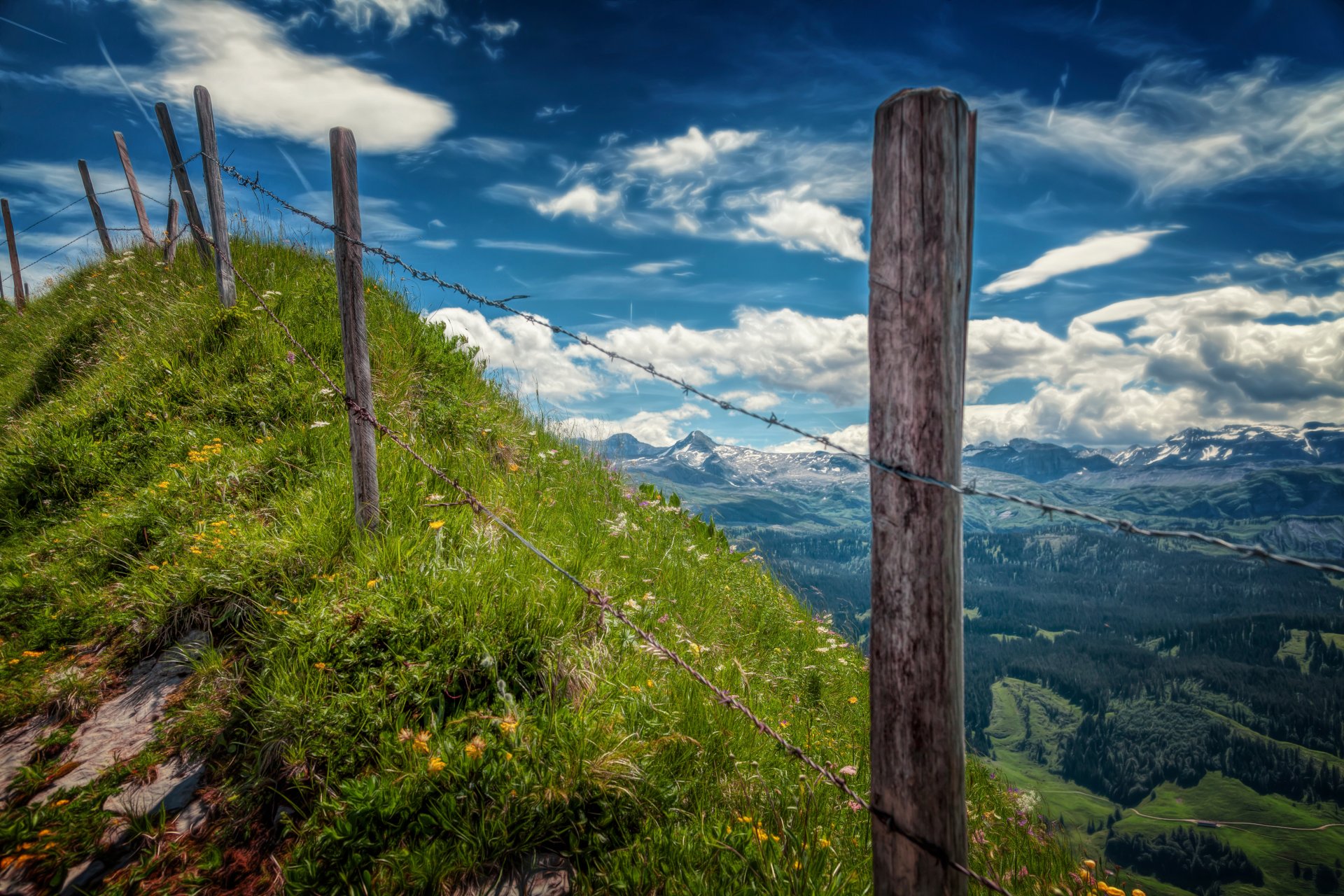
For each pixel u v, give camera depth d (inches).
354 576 187.3
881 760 89.6
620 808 135.4
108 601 200.5
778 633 304.8
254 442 274.5
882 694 88.7
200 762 150.6
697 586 279.7
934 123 81.2
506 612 174.2
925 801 86.9
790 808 149.9
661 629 215.2
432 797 131.8
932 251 82.0
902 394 84.2
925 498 84.0
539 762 138.8
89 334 413.4
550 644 171.9
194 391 310.3
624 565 255.9
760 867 129.4
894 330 84.3
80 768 151.8
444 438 307.3
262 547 198.4
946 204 81.7
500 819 128.9
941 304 82.0
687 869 126.5
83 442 284.5
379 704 149.9
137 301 419.5
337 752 141.6
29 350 474.0
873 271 86.0
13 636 196.5
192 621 185.3
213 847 132.7
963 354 85.0
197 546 204.8
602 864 127.5
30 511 267.4
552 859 129.0
